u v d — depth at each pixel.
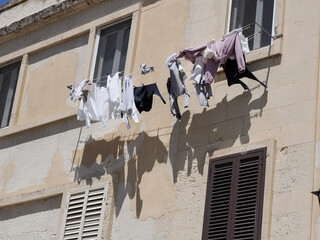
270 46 17.11
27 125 21.02
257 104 16.83
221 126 17.19
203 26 18.81
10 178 20.81
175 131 17.98
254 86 17.06
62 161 19.86
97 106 18.77
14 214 20.22
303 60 16.56
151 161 18.11
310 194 15.20
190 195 16.97
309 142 15.68
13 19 23.92
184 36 19.09
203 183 16.80
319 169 15.35
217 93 17.62
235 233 15.78
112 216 18.12
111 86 18.61
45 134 20.67
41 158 20.38
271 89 16.75
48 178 19.91
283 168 15.77
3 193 20.72
